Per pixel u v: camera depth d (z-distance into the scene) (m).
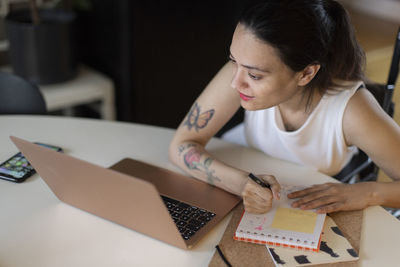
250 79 1.10
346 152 1.39
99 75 2.59
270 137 1.44
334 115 1.31
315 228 1.05
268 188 1.12
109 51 2.52
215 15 2.58
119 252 1.00
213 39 2.65
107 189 0.98
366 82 1.46
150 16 2.39
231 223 1.09
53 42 2.27
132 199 0.96
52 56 2.30
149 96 2.61
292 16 1.05
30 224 1.07
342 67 1.27
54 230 1.05
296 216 1.09
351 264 0.98
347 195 1.16
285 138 1.39
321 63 1.15
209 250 1.01
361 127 1.27
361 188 1.18
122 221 1.06
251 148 1.43
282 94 1.13
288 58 1.06
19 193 1.17
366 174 1.63
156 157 1.36
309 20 1.07
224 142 1.46
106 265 0.96
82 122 1.52
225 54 2.74
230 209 1.14
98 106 2.69
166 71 2.59
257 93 1.11
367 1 4.07
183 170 1.30
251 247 1.02
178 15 2.46
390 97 1.48
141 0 2.32
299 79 1.15
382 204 1.19
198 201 1.16
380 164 1.29
